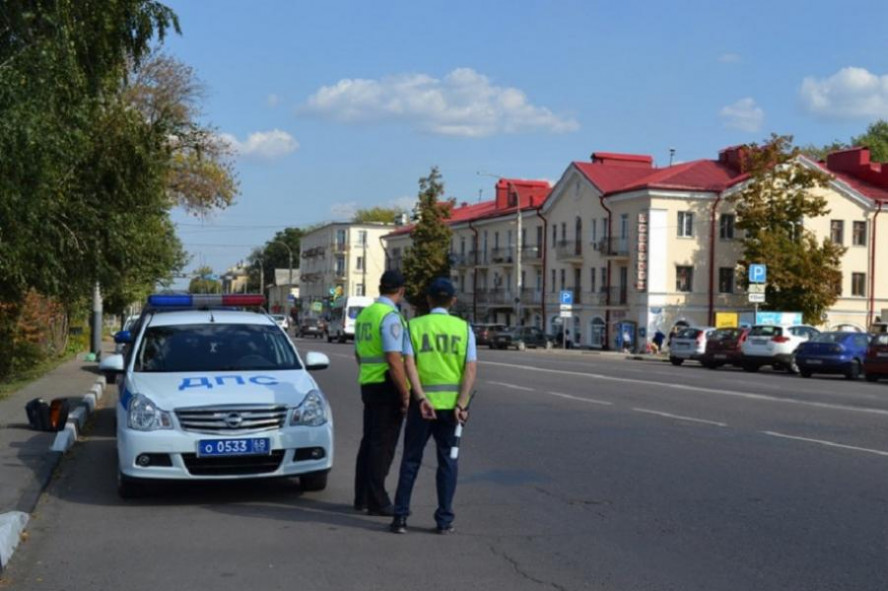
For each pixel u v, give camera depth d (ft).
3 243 43.37
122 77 53.57
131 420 28.17
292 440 28.68
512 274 233.55
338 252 352.90
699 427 47.73
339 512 28.09
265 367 32.35
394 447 27.73
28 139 37.09
